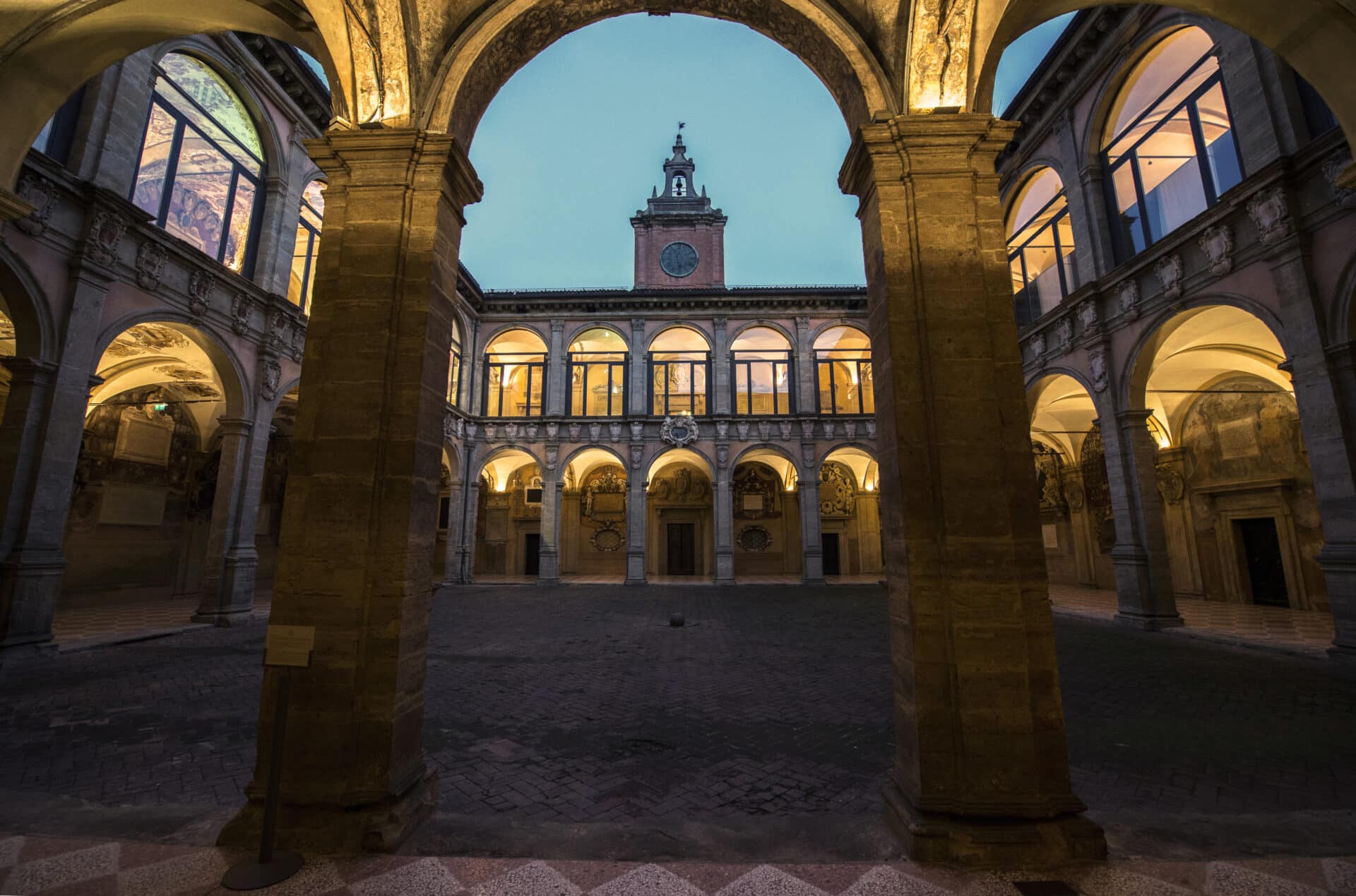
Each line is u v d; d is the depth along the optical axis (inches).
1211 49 460.1
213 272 493.4
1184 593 693.3
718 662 370.3
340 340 154.9
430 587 161.8
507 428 1018.1
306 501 147.8
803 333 1040.8
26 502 360.2
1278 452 594.2
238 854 126.0
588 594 824.9
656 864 123.7
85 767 197.5
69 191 383.9
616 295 1040.8
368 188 162.9
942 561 141.0
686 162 1341.0
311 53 183.2
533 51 195.0
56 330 377.1
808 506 981.2
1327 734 228.8
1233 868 121.1
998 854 122.4
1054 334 610.9
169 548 711.7
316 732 137.1
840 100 190.1
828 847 133.8
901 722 147.3
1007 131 160.4
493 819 148.6
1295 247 373.1
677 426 993.5
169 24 186.7
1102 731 234.7
